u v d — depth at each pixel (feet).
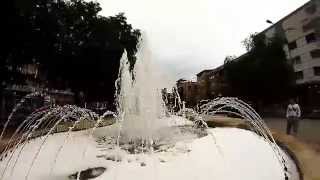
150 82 30.27
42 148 22.93
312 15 105.29
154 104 29.37
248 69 100.37
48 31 52.70
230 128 30.81
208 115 38.06
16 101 79.05
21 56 51.90
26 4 46.01
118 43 75.41
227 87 117.39
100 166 17.89
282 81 96.48
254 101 106.42
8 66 52.65
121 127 28.09
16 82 57.57
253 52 102.89
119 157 19.61
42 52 54.75
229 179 15.87
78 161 19.01
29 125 37.42
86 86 79.77
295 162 18.99
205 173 16.58
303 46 111.14
